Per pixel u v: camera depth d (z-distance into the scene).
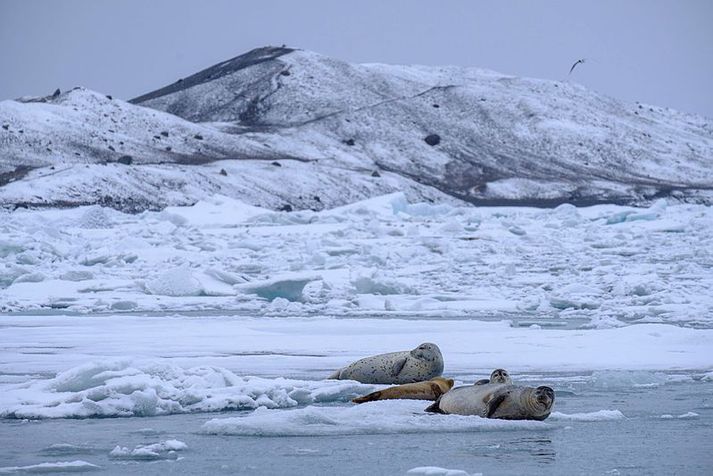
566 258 119.12
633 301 76.75
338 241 131.62
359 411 27.23
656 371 38.31
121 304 76.88
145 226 156.25
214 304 79.38
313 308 75.75
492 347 46.78
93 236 141.38
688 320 64.50
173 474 19.94
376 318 69.19
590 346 46.66
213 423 24.89
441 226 156.88
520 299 82.88
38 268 99.56
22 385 30.42
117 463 21.05
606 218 183.75
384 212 193.25
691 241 134.62
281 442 23.50
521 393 26.12
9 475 19.84
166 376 30.95
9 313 73.38
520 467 20.62
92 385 29.42
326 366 39.28
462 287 92.62
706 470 20.31
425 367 34.06
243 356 43.28
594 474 19.94
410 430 24.80
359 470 20.31
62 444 22.84
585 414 27.11
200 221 174.00
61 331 56.75
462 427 25.00
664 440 23.80
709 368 39.12
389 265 110.81
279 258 118.44
